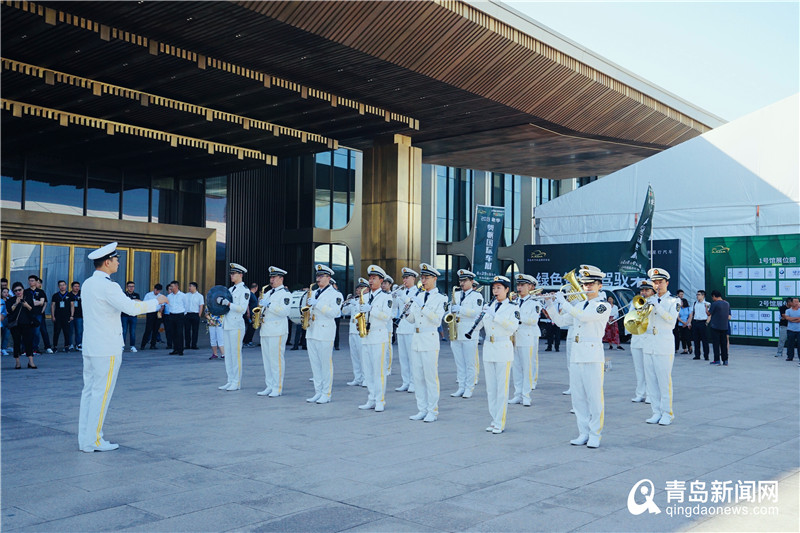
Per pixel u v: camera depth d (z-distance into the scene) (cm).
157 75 1766
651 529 489
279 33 1541
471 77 1964
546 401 1102
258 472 636
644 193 2545
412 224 2600
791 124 2252
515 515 516
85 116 1980
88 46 1535
